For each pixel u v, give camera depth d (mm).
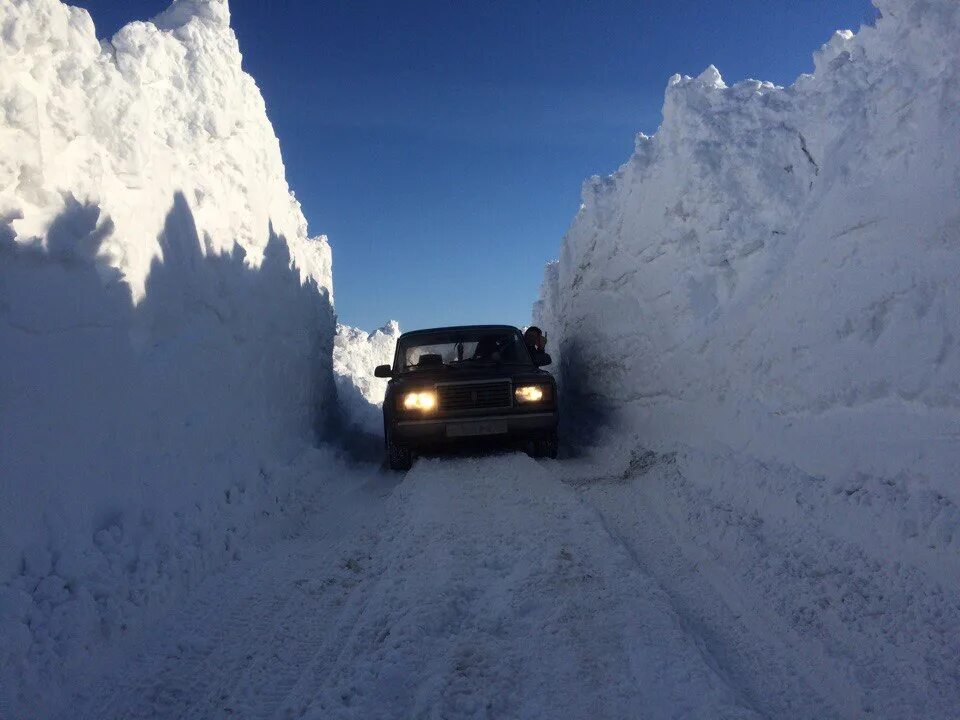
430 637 2840
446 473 6176
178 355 4695
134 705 2604
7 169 3242
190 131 6051
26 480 3006
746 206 6422
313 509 5941
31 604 2736
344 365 18391
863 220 4371
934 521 3078
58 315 3377
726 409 5812
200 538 4141
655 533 4504
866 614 2879
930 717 2236
